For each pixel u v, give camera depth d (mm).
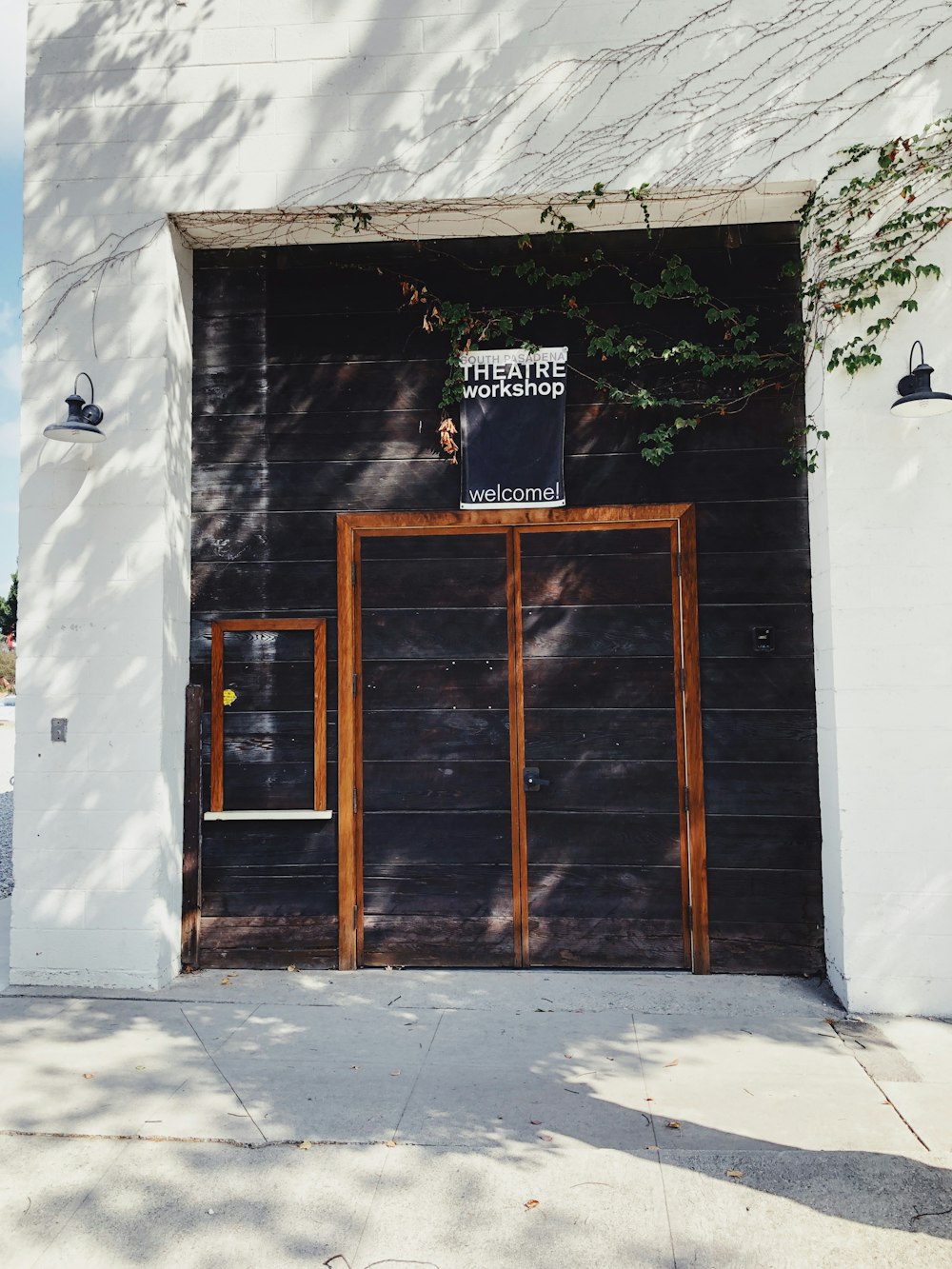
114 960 4793
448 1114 3361
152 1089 3580
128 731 4855
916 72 4609
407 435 5219
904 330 4602
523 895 5000
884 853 4453
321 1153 3094
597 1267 2512
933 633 4500
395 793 5102
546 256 5195
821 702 4766
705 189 4719
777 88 4684
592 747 5023
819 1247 2582
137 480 4934
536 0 4832
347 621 5141
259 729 5176
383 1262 2535
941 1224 2684
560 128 4777
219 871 5148
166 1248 2607
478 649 5121
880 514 4566
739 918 4863
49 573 4945
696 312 5109
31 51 5129
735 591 4973
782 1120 3311
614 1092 3537
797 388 5016
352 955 5031
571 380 5156
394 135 4867
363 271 5301
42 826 4871
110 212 5035
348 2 4945
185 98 5016
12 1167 3023
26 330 5039
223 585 5246
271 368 5312
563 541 5117
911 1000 4383
